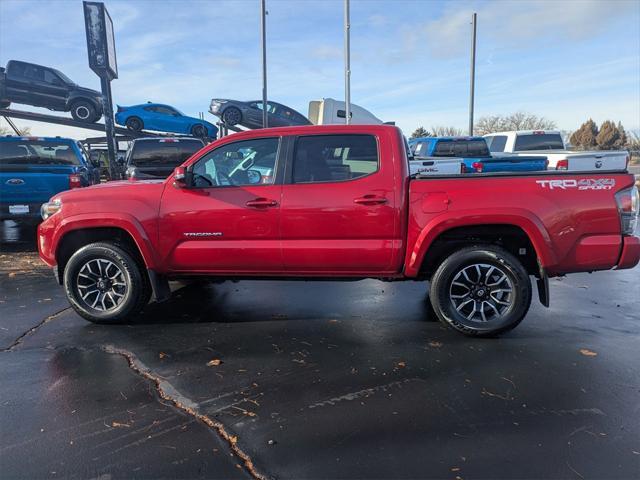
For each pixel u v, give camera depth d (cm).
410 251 421
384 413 305
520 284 415
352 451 265
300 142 439
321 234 429
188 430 287
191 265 453
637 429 283
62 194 470
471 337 432
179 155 1020
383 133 428
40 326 468
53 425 292
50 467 252
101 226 454
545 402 316
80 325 471
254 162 448
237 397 328
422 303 541
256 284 631
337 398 325
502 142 1495
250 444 273
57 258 469
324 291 595
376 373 362
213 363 381
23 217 857
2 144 950
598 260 407
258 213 433
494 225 418
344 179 430
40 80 1827
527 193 404
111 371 368
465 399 321
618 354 392
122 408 313
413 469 249
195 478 244
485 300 429
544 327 458
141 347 415
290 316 497
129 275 461
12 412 307
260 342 426
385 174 422
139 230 445
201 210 441
